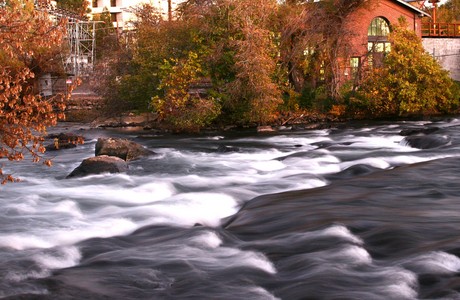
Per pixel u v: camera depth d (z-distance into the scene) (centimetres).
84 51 6756
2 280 840
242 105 3238
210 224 1193
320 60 3709
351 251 915
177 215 1246
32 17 1063
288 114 3509
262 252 940
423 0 5356
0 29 1047
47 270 892
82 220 1216
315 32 3541
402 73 3678
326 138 2781
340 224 1048
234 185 1606
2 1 1074
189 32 3312
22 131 1061
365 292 768
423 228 1024
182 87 3114
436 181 1452
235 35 3222
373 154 2073
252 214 1194
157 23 3959
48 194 1477
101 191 1524
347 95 3712
